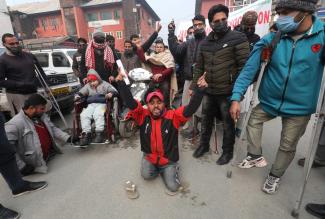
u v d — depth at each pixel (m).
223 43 2.57
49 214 2.21
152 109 2.42
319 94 1.80
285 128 2.18
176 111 2.46
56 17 26.11
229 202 2.28
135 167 2.98
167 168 2.53
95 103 3.56
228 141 2.91
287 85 2.02
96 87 3.65
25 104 2.78
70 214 2.20
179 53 3.94
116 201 2.35
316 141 1.87
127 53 4.94
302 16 1.78
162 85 4.25
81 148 3.60
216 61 2.62
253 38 3.29
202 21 3.38
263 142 3.54
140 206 2.27
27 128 2.77
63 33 26.00
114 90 3.69
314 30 1.82
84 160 3.22
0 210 2.17
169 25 3.97
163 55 4.26
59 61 6.21
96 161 3.18
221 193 2.41
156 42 4.32
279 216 2.08
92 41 3.94
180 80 5.25
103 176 2.81
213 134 3.94
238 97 2.27
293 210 2.06
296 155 3.12
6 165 2.30
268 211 2.14
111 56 4.02
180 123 2.47
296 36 1.92
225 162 2.95
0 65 3.30
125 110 3.86
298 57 1.91
